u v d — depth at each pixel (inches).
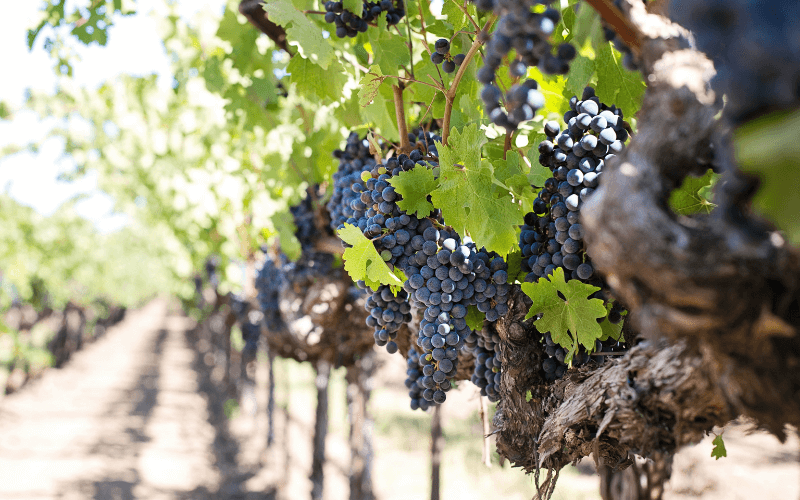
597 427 67.5
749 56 36.0
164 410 773.3
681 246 39.1
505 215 74.2
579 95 83.1
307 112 154.2
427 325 75.4
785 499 339.9
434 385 77.3
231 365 699.4
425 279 74.9
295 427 657.6
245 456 564.4
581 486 401.7
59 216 694.5
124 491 477.1
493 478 440.8
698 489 273.6
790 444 454.9
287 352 204.7
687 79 42.7
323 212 148.6
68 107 302.2
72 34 144.9
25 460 546.9
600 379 66.4
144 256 1128.2
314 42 90.7
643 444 59.9
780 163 34.6
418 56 114.7
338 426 636.7
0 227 629.9
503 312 79.6
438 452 227.5
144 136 275.6
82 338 1259.8
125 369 1095.0
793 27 34.9
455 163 75.2
